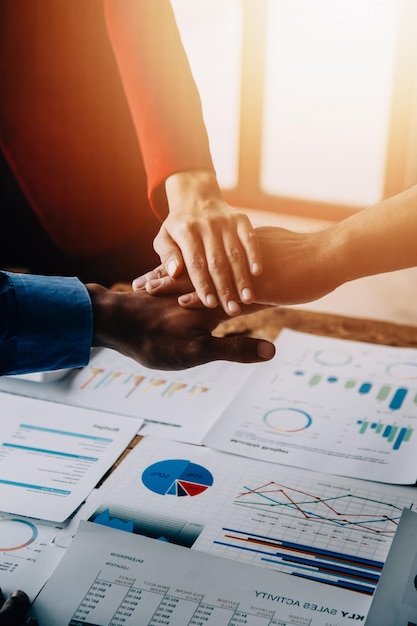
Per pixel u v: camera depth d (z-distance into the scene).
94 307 0.81
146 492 0.83
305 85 3.01
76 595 0.69
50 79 1.72
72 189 1.78
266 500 0.83
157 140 1.12
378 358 1.10
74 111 1.74
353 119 3.03
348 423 0.96
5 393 1.02
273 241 0.96
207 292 0.87
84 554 0.73
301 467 0.88
